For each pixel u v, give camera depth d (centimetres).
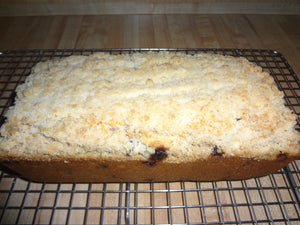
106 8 36
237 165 17
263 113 16
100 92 17
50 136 15
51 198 19
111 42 32
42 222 18
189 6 37
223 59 20
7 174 19
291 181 19
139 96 17
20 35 32
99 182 19
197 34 33
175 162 16
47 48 31
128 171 17
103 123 16
